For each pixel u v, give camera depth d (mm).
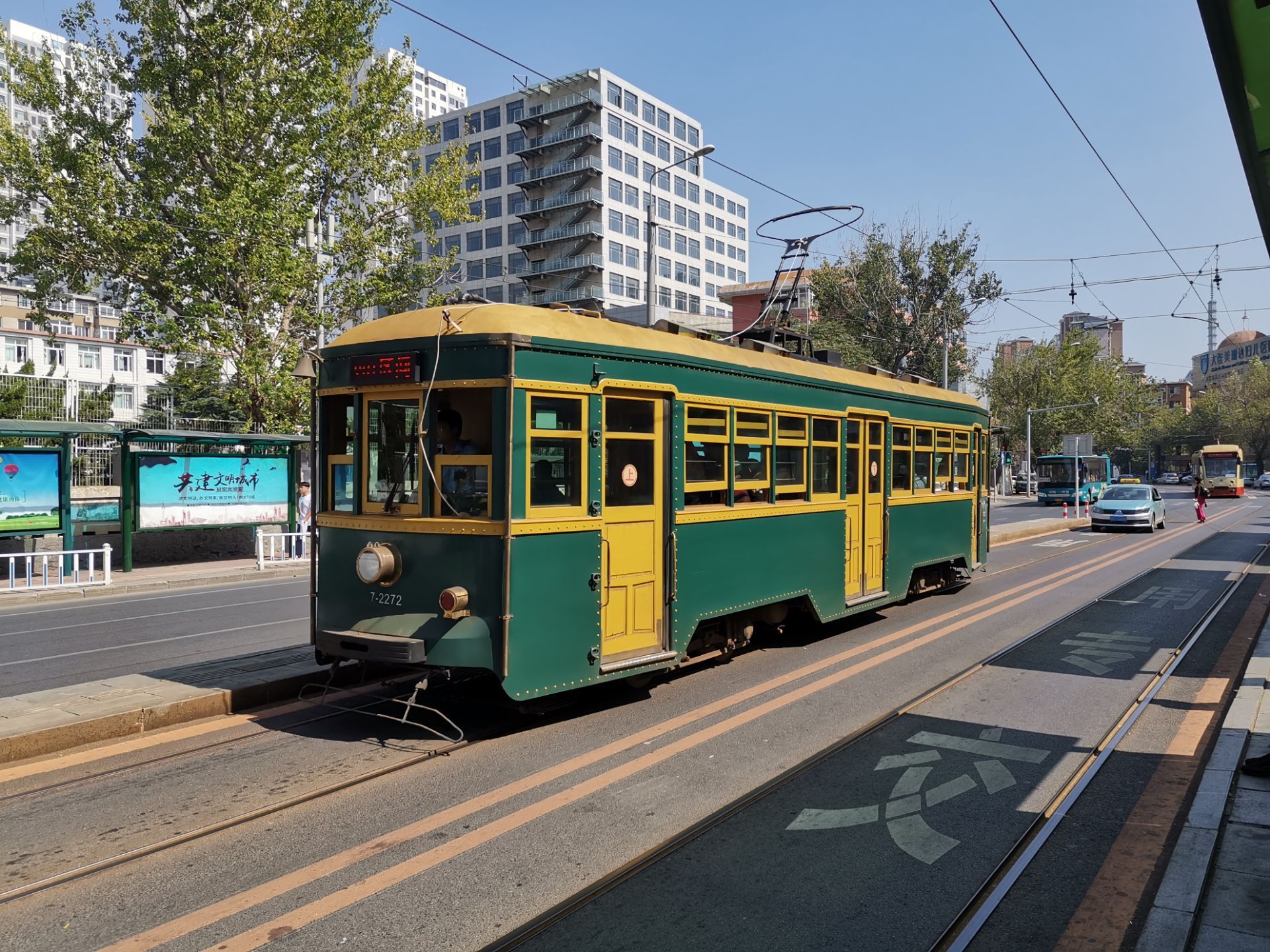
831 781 5375
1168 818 4848
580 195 72750
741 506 8109
